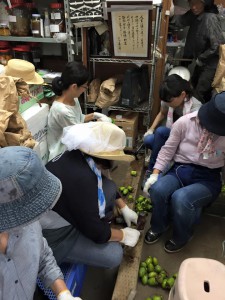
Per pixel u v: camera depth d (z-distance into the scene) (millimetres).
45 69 2604
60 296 1028
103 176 1420
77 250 1364
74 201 1197
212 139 1568
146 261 1669
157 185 1703
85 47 2354
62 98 1934
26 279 946
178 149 1786
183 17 2865
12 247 865
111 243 1437
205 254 1821
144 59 2301
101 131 1245
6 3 2264
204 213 2150
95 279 1652
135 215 1761
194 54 2848
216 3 2895
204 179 1724
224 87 2318
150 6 1935
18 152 691
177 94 1831
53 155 1963
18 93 1555
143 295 1540
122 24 2104
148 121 2535
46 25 2250
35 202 676
